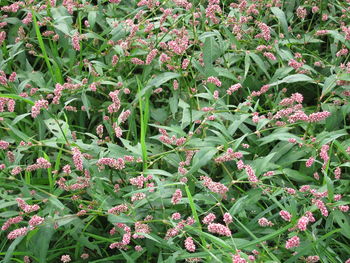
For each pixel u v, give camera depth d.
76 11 0.93
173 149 0.62
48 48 0.85
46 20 0.78
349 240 0.60
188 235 0.55
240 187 0.66
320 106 0.72
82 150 0.62
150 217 0.55
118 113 0.75
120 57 0.77
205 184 0.56
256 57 0.76
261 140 0.65
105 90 0.79
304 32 0.88
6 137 0.68
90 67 0.74
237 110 0.67
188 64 0.70
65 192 0.65
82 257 0.59
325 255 0.54
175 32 0.76
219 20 0.81
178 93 0.73
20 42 0.80
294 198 0.56
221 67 0.79
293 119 0.60
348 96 0.71
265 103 0.74
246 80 0.78
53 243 0.61
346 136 0.70
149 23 0.79
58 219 0.54
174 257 0.52
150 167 0.65
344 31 0.75
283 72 0.76
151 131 0.76
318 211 0.60
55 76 0.77
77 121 0.77
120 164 0.56
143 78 0.76
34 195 0.59
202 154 0.58
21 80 0.80
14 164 0.60
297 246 0.50
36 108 0.57
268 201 0.62
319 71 0.82
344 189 0.60
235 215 0.60
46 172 0.67
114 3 0.80
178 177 0.58
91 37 0.80
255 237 0.52
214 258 0.49
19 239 0.53
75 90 0.72
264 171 0.63
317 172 0.65
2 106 0.63
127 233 0.51
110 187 0.61
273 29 0.89
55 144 0.60
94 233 0.61
